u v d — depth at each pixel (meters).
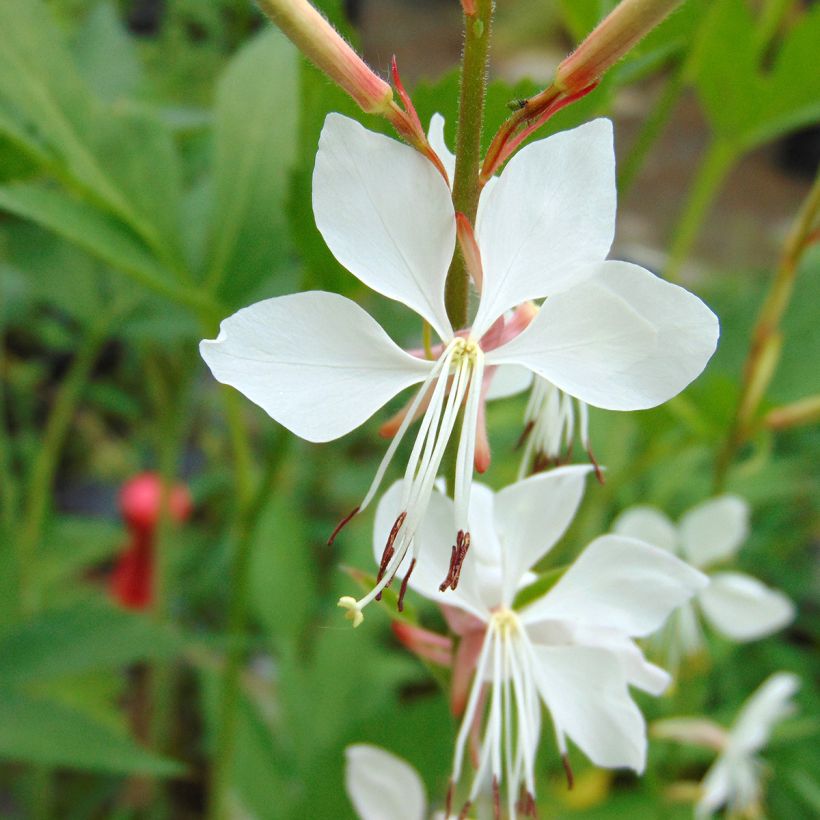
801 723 0.17
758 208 0.53
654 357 0.07
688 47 0.14
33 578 0.19
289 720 0.17
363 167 0.07
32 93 0.12
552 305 0.07
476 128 0.07
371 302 0.21
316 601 0.21
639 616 0.08
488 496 0.08
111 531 0.21
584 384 0.07
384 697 0.17
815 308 0.17
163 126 0.13
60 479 0.28
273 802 0.15
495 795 0.07
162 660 0.19
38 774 0.18
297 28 0.06
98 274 0.18
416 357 0.07
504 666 0.08
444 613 0.08
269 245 0.13
